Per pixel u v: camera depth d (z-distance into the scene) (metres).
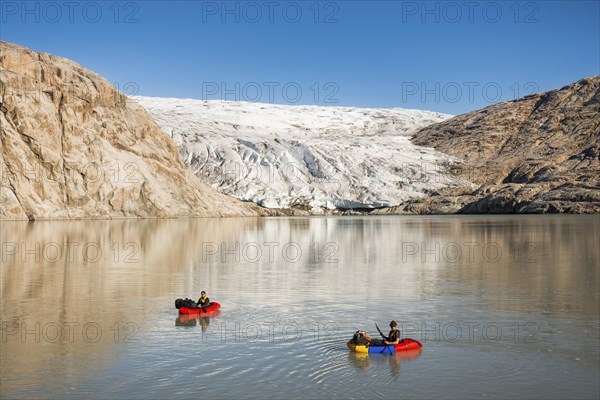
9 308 19.88
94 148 89.69
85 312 19.25
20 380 12.34
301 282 25.92
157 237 52.12
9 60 84.69
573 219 87.06
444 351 14.52
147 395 11.52
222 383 12.20
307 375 12.72
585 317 18.08
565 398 11.41
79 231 57.69
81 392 11.64
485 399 11.35
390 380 12.39
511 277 26.75
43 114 84.69
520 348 14.69
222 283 25.66
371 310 19.53
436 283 25.36
